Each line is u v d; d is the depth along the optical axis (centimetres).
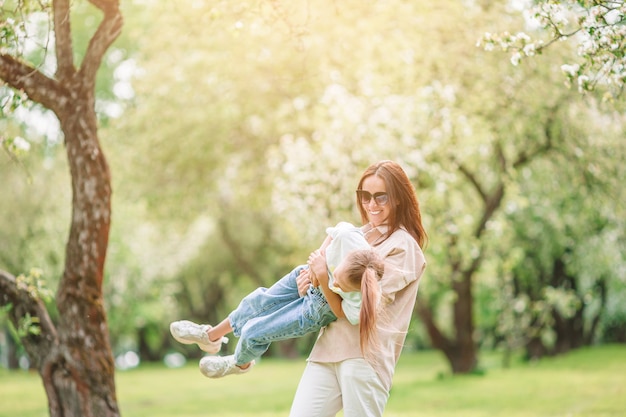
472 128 1398
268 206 1977
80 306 737
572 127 1327
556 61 1169
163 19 1544
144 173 1883
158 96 1769
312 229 1652
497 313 2270
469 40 1204
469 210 1739
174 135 1791
